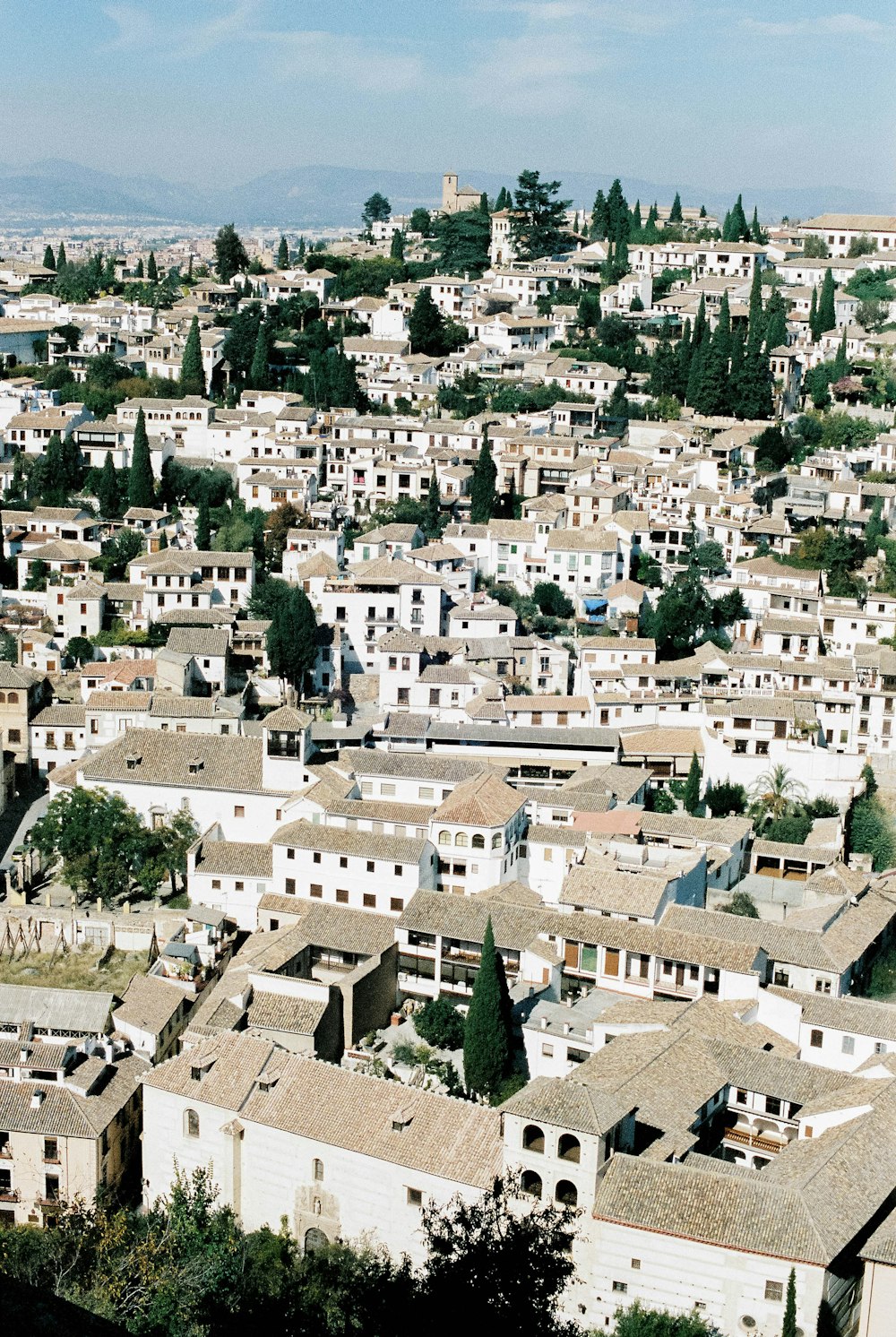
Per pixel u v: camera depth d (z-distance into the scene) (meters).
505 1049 113.06
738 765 169.75
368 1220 98.31
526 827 148.75
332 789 149.62
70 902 147.75
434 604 194.62
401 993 130.25
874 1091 102.25
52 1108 108.25
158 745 156.38
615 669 183.62
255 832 151.50
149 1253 80.69
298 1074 104.81
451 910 129.88
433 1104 100.25
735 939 124.75
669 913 128.50
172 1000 125.44
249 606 199.75
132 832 147.50
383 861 137.00
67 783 156.12
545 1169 91.56
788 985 123.88
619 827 149.88
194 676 179.12
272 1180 102.12
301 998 118.81
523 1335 60.66
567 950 125.62
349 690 185.00
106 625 195.88
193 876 143.88
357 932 130.25
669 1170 90.69
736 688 179.12
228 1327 72.12
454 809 141.62
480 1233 68.50
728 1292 86.00
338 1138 99.06
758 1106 105.69
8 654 184.25
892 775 170.12
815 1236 85.00
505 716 174.75
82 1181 106.94
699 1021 113.19
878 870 160.62
